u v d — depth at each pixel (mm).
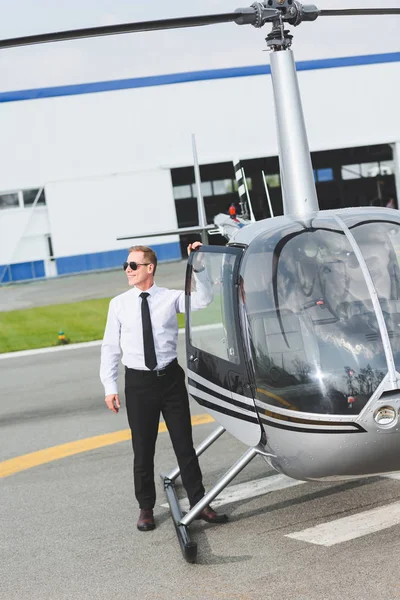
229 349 4605
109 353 5008
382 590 3801
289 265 4484
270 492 5527
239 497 5488
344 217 4730
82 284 23984
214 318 4773
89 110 27703
